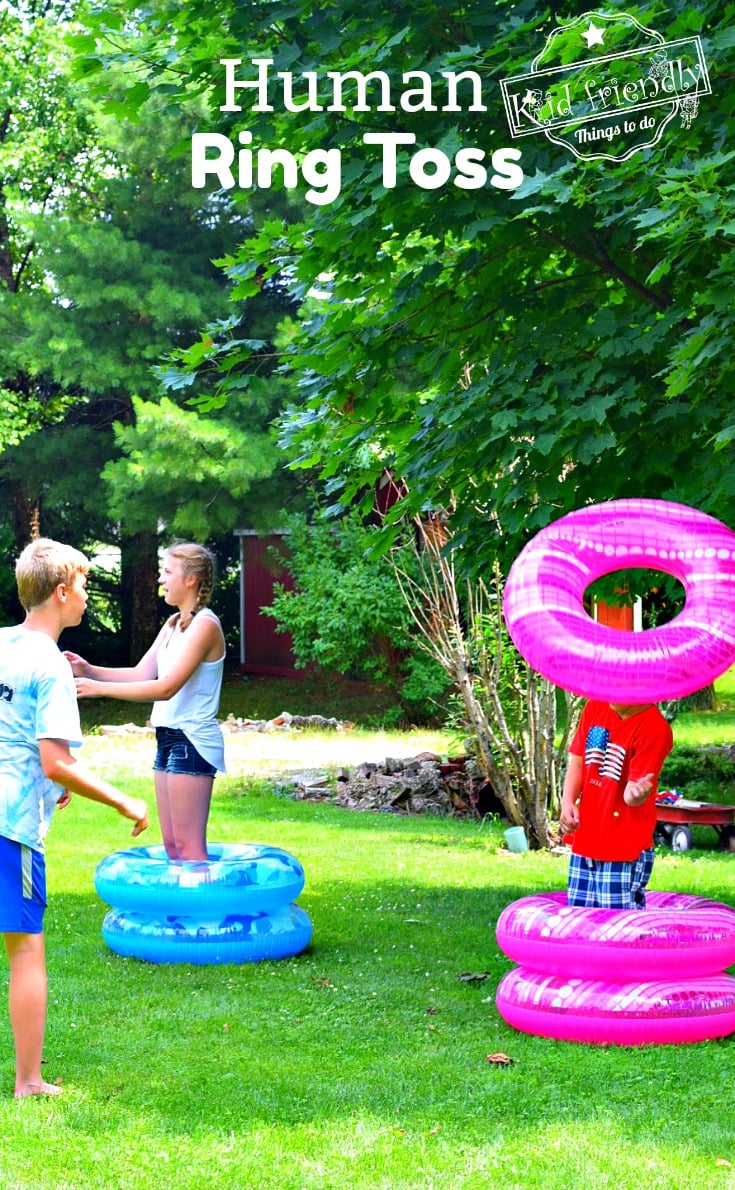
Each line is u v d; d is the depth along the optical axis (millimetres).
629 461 6152
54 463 23203
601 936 4832
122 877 6168
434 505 6898
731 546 4961
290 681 25734
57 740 4117
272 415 21484
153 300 20344
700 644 4754
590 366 5957
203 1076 4363
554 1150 3664
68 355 20516
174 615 6445
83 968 5938
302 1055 4625
